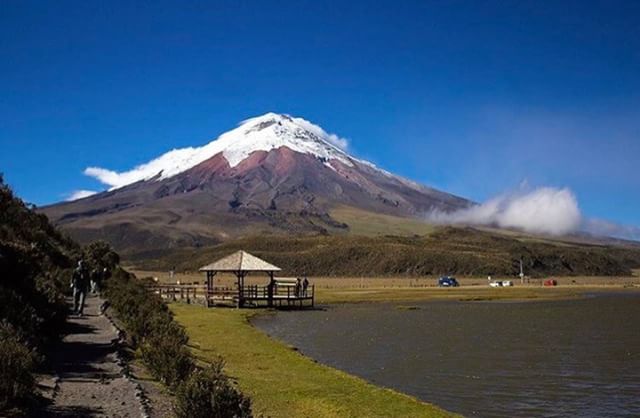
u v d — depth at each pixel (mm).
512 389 26375
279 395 19984
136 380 17734
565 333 47500
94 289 46562
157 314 27266
